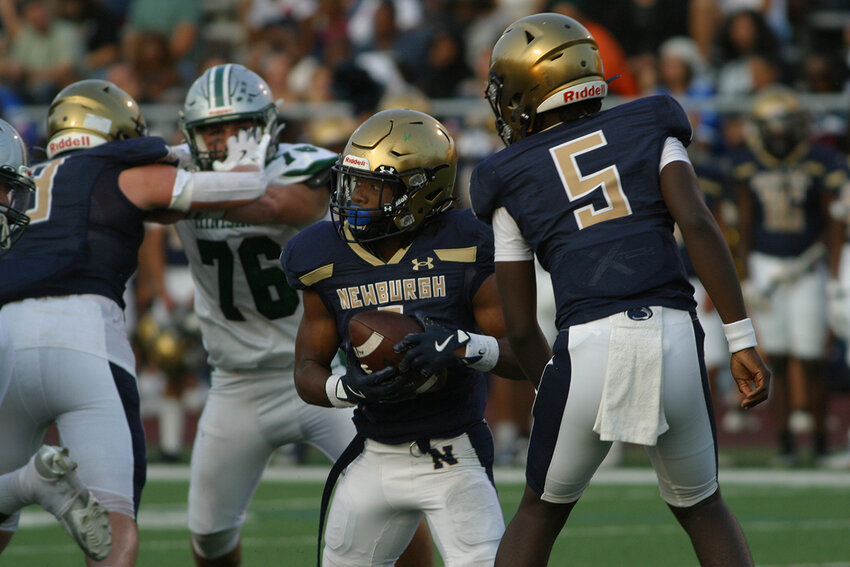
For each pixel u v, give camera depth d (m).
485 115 33.19
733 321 11.38
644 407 11.20
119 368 13.83
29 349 13.48
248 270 15.36
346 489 12.62
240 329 15.49
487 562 12.02
